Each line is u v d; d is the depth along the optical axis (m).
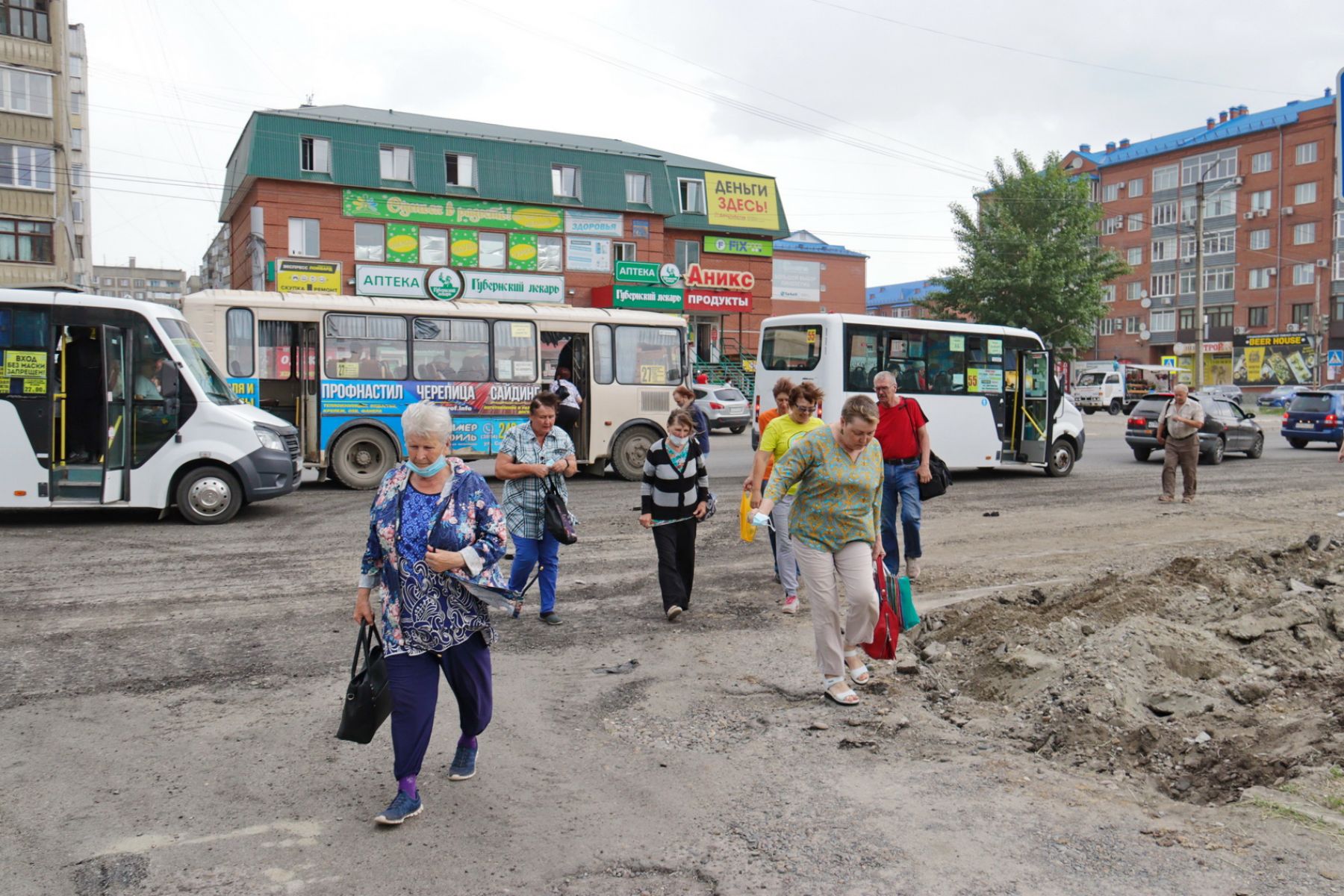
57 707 5.74
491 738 5.36
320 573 9.48
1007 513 14.23
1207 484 18.47
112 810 4.39
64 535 11.48
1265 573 9.23
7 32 35.94
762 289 47.12
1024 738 5.39
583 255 41.94
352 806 4.46
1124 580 8.62
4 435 11.63
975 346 18.52
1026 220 47.22
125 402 12.02
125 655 6.80
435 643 4.23
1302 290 68.94
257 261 36.59
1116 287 81.12
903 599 6.42
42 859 3.94
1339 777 4.59
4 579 9.06
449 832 4.21
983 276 46.56
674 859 3.98
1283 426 29.19
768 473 8.34
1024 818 4.33
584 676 6.52
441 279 35.44
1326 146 67.50
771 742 5.32
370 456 16.31
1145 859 3.92
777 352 18.03
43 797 4.52
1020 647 6.55
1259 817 4.27
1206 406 23.84
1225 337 73.25
